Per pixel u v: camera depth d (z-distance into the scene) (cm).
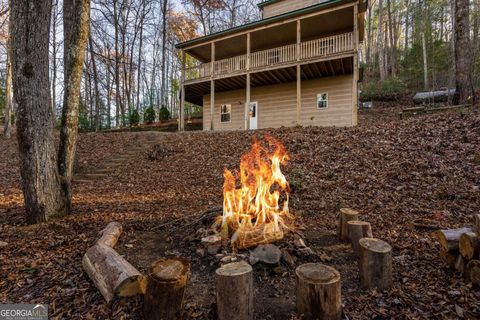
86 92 2319
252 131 1029
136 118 1927
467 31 912
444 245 261
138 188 656
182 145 977
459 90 933
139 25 2291
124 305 209
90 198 583
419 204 424
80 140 1212
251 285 196
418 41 2261
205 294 229
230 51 1485
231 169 705
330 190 513
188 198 548
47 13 409
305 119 1300
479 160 511
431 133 670
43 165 418
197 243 314
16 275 262
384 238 329
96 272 238
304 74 1224
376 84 2027
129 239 348
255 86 1430
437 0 2123
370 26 2702
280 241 297
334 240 333
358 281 247
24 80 399
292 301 219
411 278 246
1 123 2202
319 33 1275
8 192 643
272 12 1430
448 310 202
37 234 369
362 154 641
